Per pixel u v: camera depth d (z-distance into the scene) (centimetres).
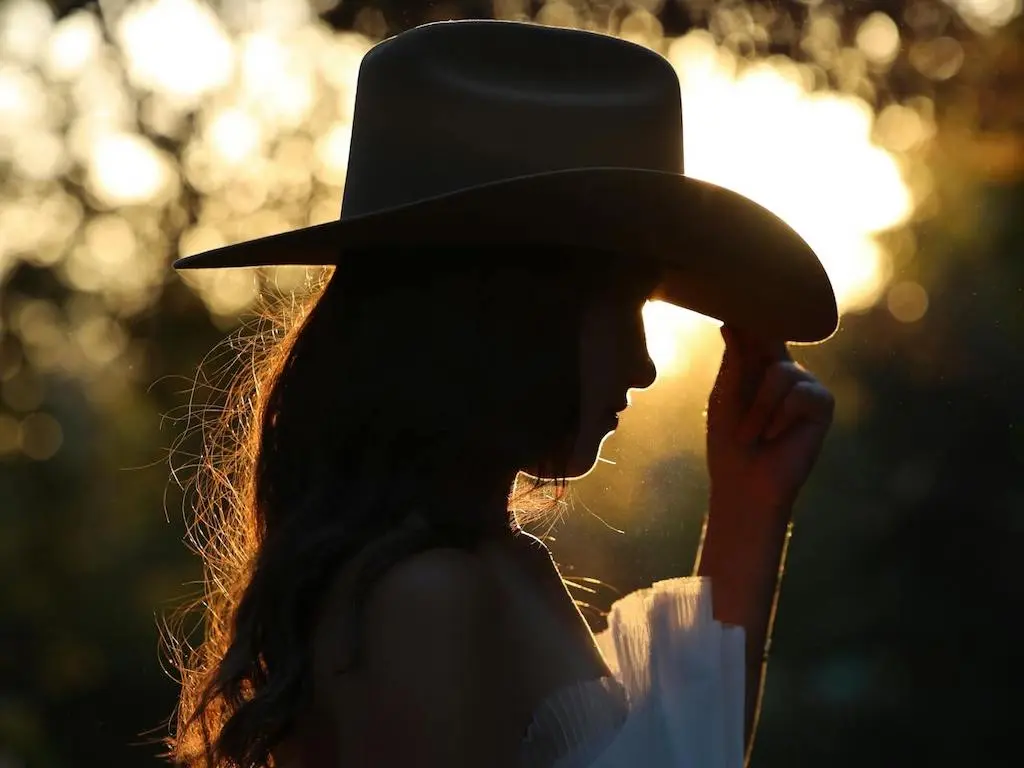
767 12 1035
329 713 222
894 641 1526
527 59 248
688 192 236
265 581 229
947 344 1123
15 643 1689
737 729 277
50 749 1521
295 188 1429
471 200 224
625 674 258
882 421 1277
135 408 1736
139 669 1650
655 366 254
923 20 1073
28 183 1606
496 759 229
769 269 266
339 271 247
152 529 1756
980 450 1288
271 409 255
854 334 929
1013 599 1452
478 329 235
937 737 1505
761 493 313
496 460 237
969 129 1122
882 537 1466
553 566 262
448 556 223
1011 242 1122
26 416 1833
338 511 233
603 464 439
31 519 1778
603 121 247
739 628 286
